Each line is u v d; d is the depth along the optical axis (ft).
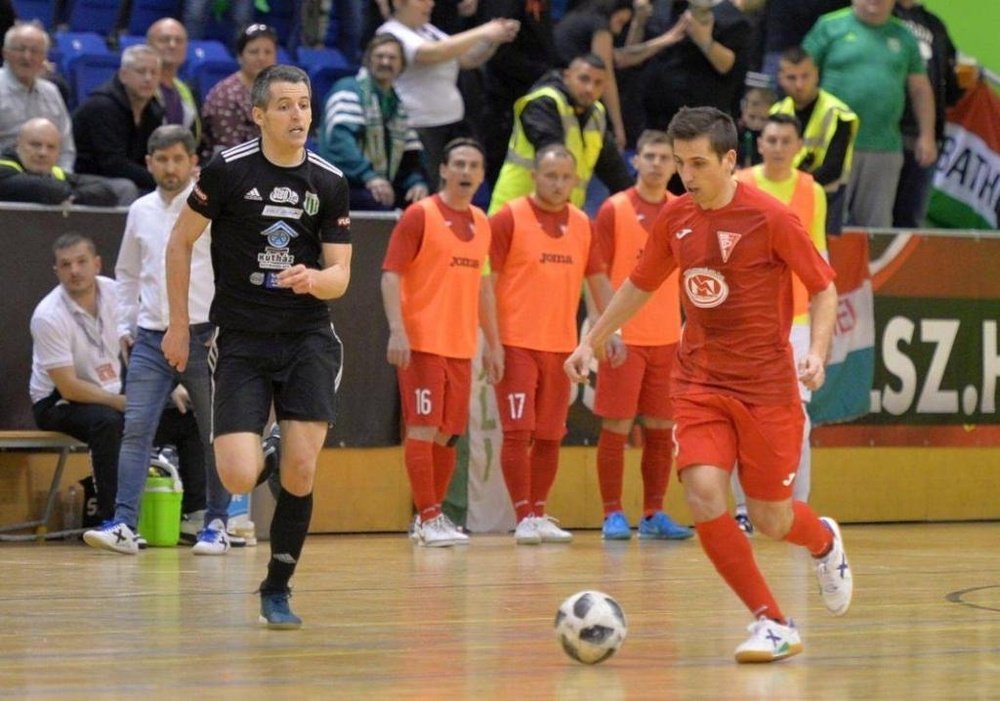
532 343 65.82
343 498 70.44
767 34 84.48
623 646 35.73
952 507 80.12
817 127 73.26
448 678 30.94
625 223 67.92
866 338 77.30
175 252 38.22
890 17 80.64
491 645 35.68
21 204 65.62
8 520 65.82
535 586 48.49
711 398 34.58
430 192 74.79
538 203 66.13
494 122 78.43
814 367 34.37
